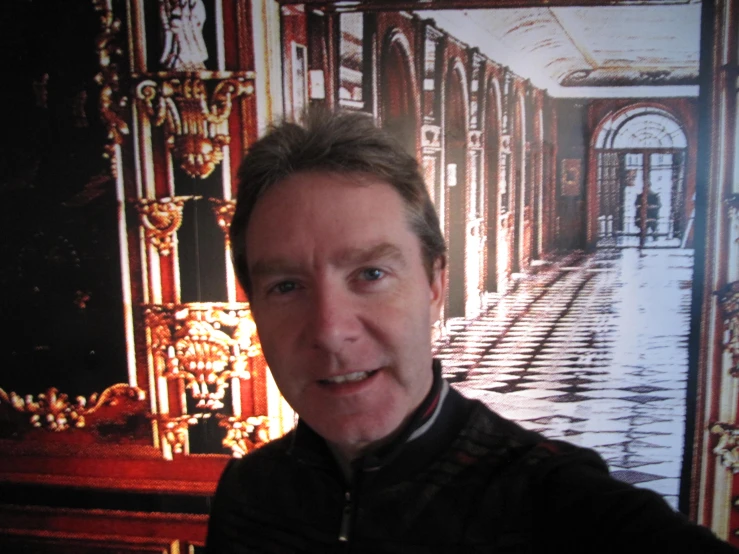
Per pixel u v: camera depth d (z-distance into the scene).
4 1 2.09
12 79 2.12
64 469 2.24
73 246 2.16
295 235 0.75
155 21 2.04
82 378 2.20
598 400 1.99
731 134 1.84
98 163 2.12
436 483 0.81
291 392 0.81
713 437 1.93
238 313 2.11
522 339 2.03
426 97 1.99
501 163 1.98
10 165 2.15
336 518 0.86
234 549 0.95
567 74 1.92
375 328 0.76
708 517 1.95
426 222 0.82
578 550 0.68
